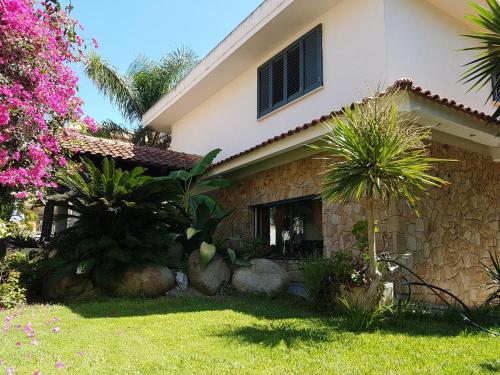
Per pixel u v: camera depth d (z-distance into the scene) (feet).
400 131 18.21
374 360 13.17
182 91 50.26
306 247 31.83
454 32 32.58
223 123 47.09
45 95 23.00
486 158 32.14
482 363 12.84
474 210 29.78
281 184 34.73
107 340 15.47
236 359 13.30
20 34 22.16
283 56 37.73
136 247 27.04
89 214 27.20
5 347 14.32
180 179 36.01
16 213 24.81
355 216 26.89
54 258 26.68
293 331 16.97
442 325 18.56
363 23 29.63
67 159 28.37
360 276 19.97
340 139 18.94
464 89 32.35
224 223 42.42
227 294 27.73
